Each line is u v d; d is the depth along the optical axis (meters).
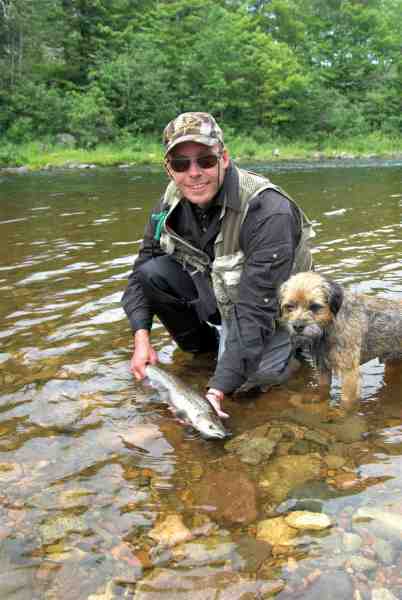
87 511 2.42
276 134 45.47
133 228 9.23
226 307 3.79
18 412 3.30
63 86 45.12
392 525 2.27
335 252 6.98
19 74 39.03
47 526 2.31
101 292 5.51
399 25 66.56
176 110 42.66
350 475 2.67
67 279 5.99
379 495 2.49
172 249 3.98
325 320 3.64
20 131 34.47
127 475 2.70
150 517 2.38
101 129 37.03
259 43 47.59
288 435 3.11
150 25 50.69
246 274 3.46
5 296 5.41
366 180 19.33
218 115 45.47
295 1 63.19
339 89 57.38
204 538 2.24
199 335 4.34
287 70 46.66
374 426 3.21
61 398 3.48
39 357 4.05
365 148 43.97
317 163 30.73
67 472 2.71
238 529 2.29
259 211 3.48
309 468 2.75
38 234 8.77
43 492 2.55
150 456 2.88
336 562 2.08
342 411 3.42
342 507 2.41
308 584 1.98
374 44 60.47
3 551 2.16
